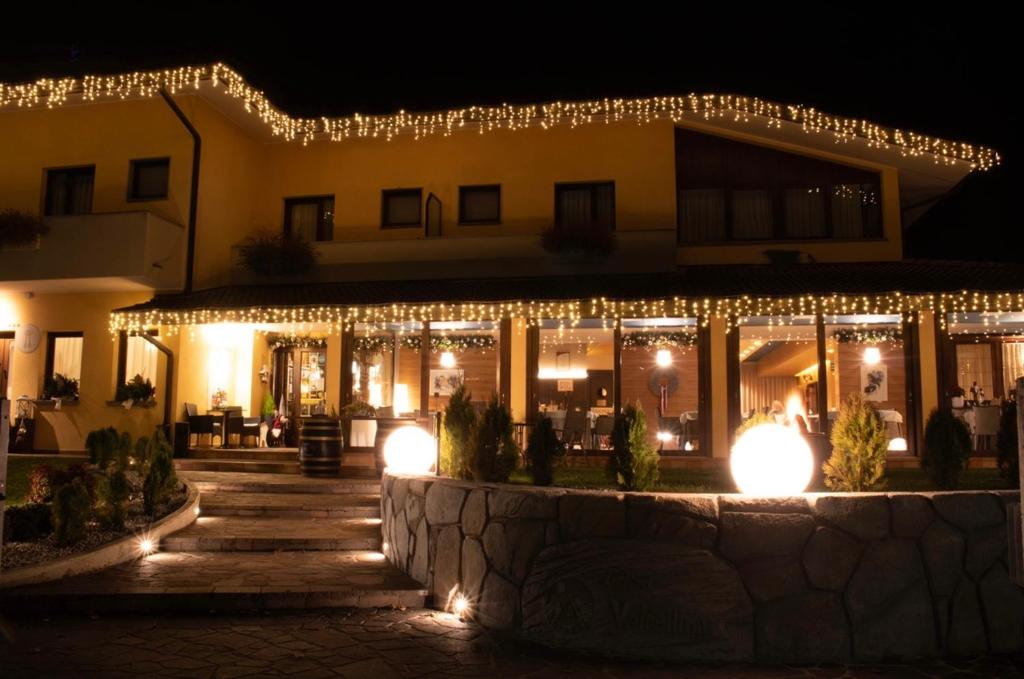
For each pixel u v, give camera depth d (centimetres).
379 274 1758
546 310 1455
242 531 948
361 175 1852
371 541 905
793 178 1723
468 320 1570
